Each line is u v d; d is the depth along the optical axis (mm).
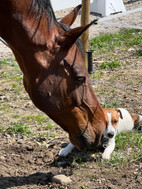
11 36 3848
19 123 6445
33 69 3887
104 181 4617
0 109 7387
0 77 9383
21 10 3770
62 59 3887
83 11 7457
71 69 3924
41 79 3898
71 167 5027
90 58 8031
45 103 3961
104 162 5016
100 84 8312
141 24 13195
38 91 3918
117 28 13156
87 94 4098
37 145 5695
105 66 9453
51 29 3875
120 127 5641
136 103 7141
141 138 5586
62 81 3926
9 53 11492
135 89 7883
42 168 5129
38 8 3822
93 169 4918
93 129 4227
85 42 7680
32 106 7508
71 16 4324
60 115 4078
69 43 3861
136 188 4406
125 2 17453
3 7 3744
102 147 5422
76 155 5305
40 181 4742
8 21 3791
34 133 6191
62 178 4629
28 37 3797
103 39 11805
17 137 6074
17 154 5516
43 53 3859
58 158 5297
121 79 8586
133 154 5141
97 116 4215
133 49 10711
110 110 5453
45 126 6457
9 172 5016
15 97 8000
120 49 10883
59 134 6125
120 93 7719
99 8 14883
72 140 4293
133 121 5969
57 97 3955
